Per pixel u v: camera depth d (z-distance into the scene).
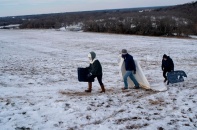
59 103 8.12
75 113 7.20
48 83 12.88
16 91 10.58
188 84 11.52
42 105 7.98
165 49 31.31
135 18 67.81
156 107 7.74
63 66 19.55
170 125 6.22
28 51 30.67
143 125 6.26
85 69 10.05
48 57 25.39
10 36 56.28
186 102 8.16
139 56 26.22
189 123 6.34
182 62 22.17
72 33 64.81
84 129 6.07
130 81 11.27
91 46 35.62
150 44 37.16
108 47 34.22
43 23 104.94
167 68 11.84
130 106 7.88
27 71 16.45
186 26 59.03
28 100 8.74
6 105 7.96
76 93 10.15
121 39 46.16
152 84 11.91
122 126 6.20
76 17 130.62
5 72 15.53
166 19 60.25
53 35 58.03
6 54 26.91
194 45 35.19
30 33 66.31
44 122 6.52
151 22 59.88
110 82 13.46
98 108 7.68
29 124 6.37
